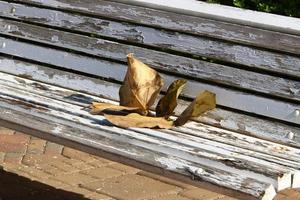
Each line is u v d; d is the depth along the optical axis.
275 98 4.29
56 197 5.33
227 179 3.57
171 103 4.55
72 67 5.07
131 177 5.79
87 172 5.84
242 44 4.38
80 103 4.67
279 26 4.21
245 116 4.36
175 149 3.82
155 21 4.71
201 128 4.38
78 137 4.11
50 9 5.18
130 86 4.59
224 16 4.42
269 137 4.27
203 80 4.55
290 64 4.21
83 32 5.04
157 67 4.72
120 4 4.85
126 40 4.84
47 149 6.24
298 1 5.95
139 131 4.13
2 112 4.42
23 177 5.64
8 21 5.38
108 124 4.18
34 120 4.30
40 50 5.21
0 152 6.11
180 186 5.67
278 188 3.49
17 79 5.17
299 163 3.81
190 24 4.56
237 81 4.40
